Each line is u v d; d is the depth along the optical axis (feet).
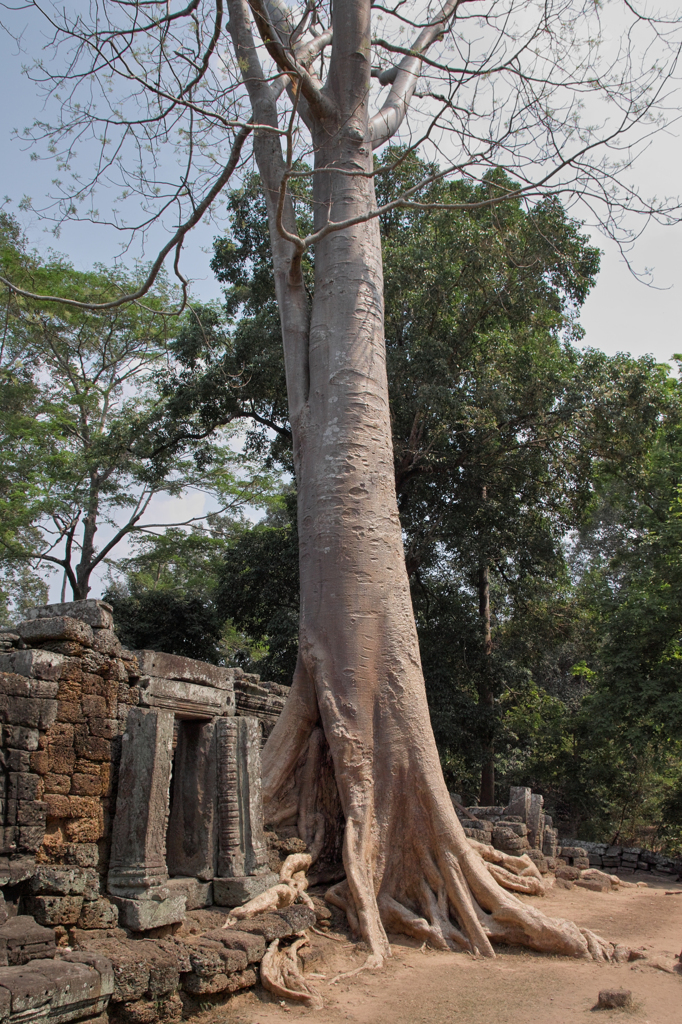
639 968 21.81
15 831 16.33
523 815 43.27
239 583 66.95
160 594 69.82
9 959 14.69
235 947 18.16
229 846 21.38
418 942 24.22
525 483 63.36
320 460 30.37
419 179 56.08
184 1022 16.46
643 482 66.74
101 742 18.78
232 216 60.64
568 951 23.25
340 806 27.81
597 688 61.82
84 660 18.72
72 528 68.59
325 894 25.17
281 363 57.31
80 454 70.95
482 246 54.39
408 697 27.37
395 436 59.57
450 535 63.21
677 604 53.93
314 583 29.07
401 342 61.41
